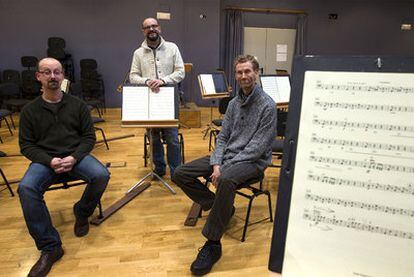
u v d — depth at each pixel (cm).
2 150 393
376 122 95
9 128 470
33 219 178
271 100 194
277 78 356
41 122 204
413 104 92
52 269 180
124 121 251
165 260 189
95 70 641
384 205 95
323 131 100
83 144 212
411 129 92
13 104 496
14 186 288
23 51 644
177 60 287
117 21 657
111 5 650
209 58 698
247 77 190
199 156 378
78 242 205
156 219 234
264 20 757
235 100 207
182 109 526
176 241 208
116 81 683
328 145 100
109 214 237
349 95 98
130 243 205
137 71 290
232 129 209
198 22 680
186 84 703
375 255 96
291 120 104
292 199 104
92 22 652
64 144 211
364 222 97
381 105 95
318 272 102
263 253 196
